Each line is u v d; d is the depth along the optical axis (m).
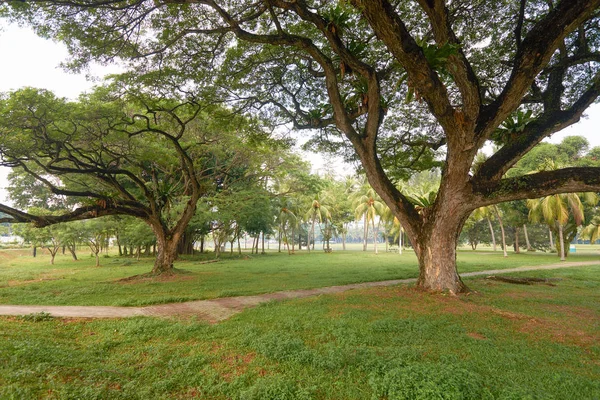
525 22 9.40
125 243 30.84
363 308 7.80
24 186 26.17
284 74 12.15
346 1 5.45
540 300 8.82
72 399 3.55
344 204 47.38
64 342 5.71
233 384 4.07
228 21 8.29
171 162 15.84
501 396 3.62
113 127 12.44
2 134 10.78
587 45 8.98
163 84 11.68
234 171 28.34
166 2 8.12
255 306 8.73
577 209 25.14
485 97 11.05
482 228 47.28
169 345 5.54
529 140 8.41
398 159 13.98
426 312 7.36
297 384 4.06
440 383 3.76
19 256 37.16
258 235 42.38
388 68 10.84
